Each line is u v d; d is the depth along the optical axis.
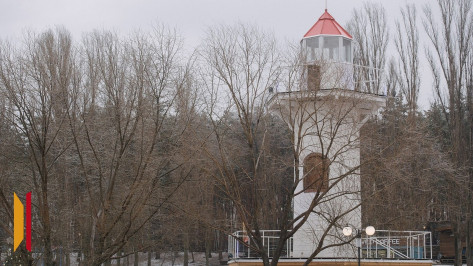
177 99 28.02
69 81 29.14
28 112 27.97
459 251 42.19
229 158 28.22
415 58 47.88
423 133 31.83
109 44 29.70
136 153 29.25
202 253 68.00
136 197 30.02
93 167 31.16
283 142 41.34
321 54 27.48
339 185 27.88
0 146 30.97
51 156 33.31
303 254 28.89
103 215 27.70
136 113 28.00
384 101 28.62
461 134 43.84
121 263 57.00
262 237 29.36
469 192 41.44
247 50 26.34
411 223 34.78
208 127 28.47
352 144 26.41
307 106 27.75
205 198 41.19
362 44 48.38
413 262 28.17
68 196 35.75
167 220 37.78
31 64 28.00
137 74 28.23
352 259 27.69
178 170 33.34
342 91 25.83
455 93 44.88
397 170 26.14
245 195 41.72
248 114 26.31
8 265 37.47
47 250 28.02
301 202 28.89
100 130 30.20
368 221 28.47
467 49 46.25
